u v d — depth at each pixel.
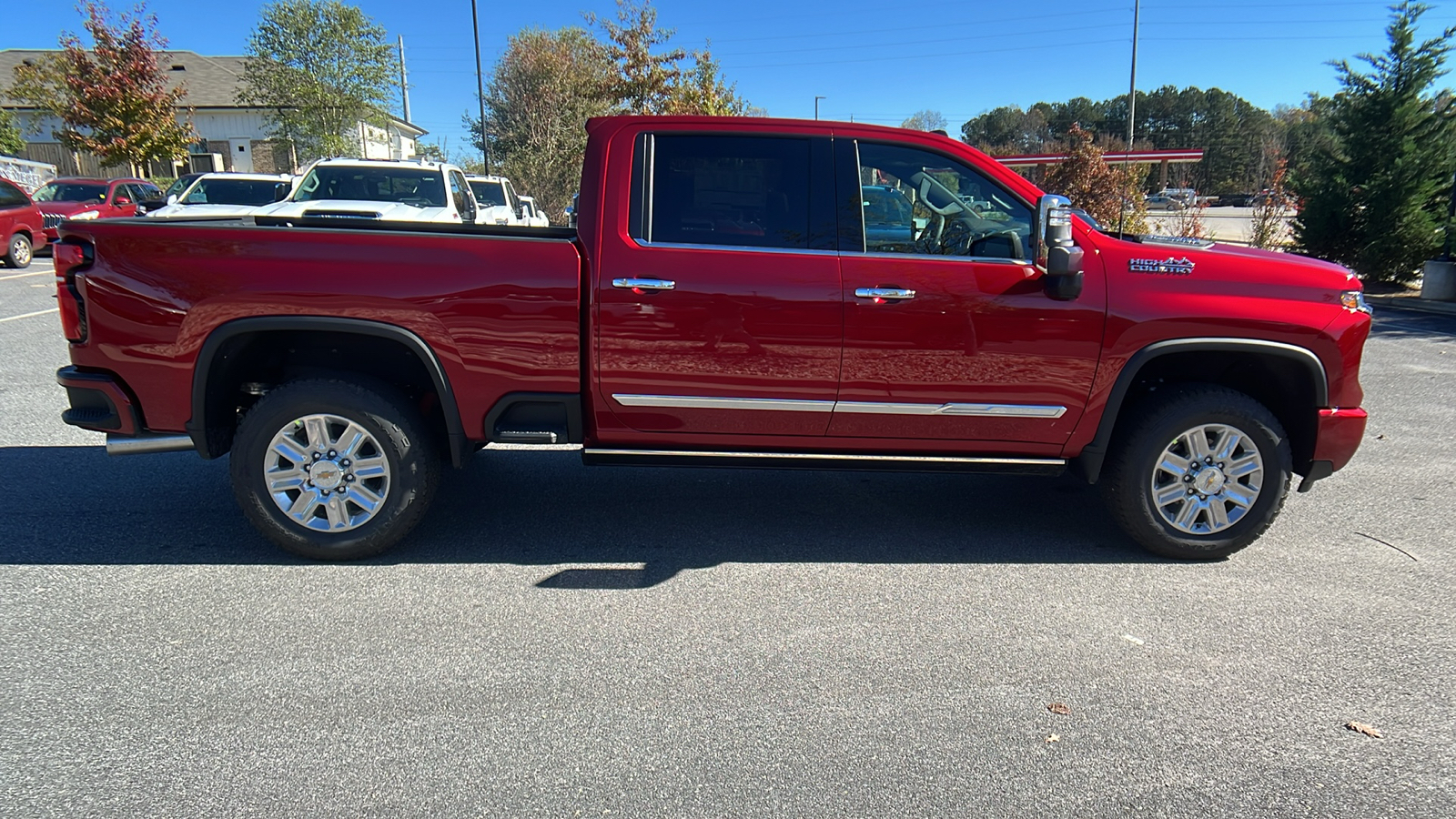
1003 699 3.12
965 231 4.15
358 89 31.09
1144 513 4.28
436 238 3.91
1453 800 2.63
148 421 4.00
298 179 13.13
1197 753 2.83
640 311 3.99
